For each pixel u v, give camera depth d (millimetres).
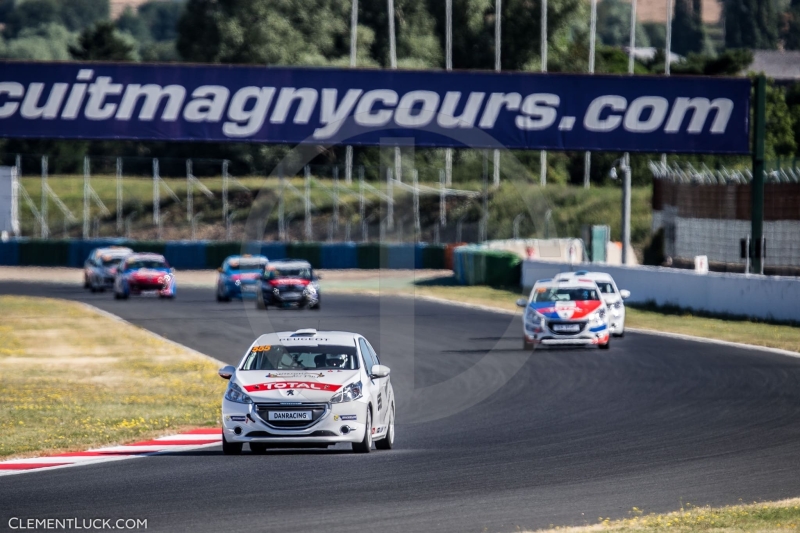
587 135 126750
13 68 124562
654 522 33500
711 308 124125
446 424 61125
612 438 53562
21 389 76312
